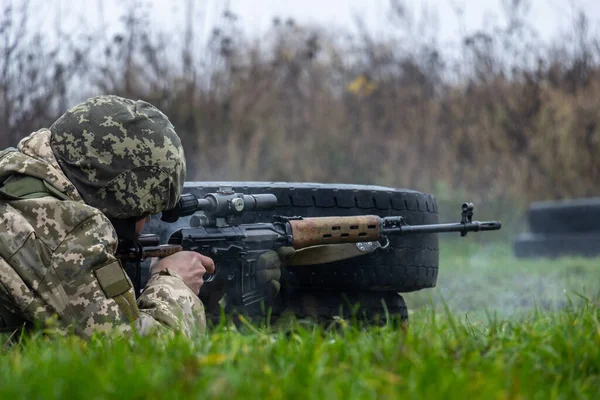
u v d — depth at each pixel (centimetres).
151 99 1611
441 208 2370
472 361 347
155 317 468
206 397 281
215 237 546
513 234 2373
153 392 286
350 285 645
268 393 290
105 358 352
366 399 284
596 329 425
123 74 1530
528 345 377
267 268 571
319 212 631
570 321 452
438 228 638
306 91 2377
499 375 321
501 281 1248
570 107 2350
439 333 406
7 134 1268
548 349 371
